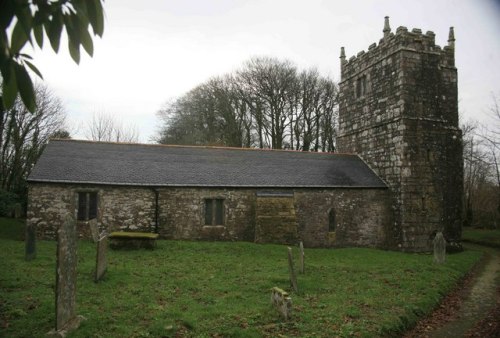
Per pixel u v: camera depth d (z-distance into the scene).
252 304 8.69
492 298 11.22
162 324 7.13
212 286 9.95
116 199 15.70
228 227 16.89
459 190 19.92
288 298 7.91
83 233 15.27
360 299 9.56
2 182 26.39
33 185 14.97
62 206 15.13
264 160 19.78
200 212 16.58
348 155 21.98
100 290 8.95
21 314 7.05
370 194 19.06
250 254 14.45
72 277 6.96
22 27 2.33
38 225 14.91
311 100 38.47
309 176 18.77
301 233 17.75
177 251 14.00
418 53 19.30
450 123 19.92
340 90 24.11
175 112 46.34
